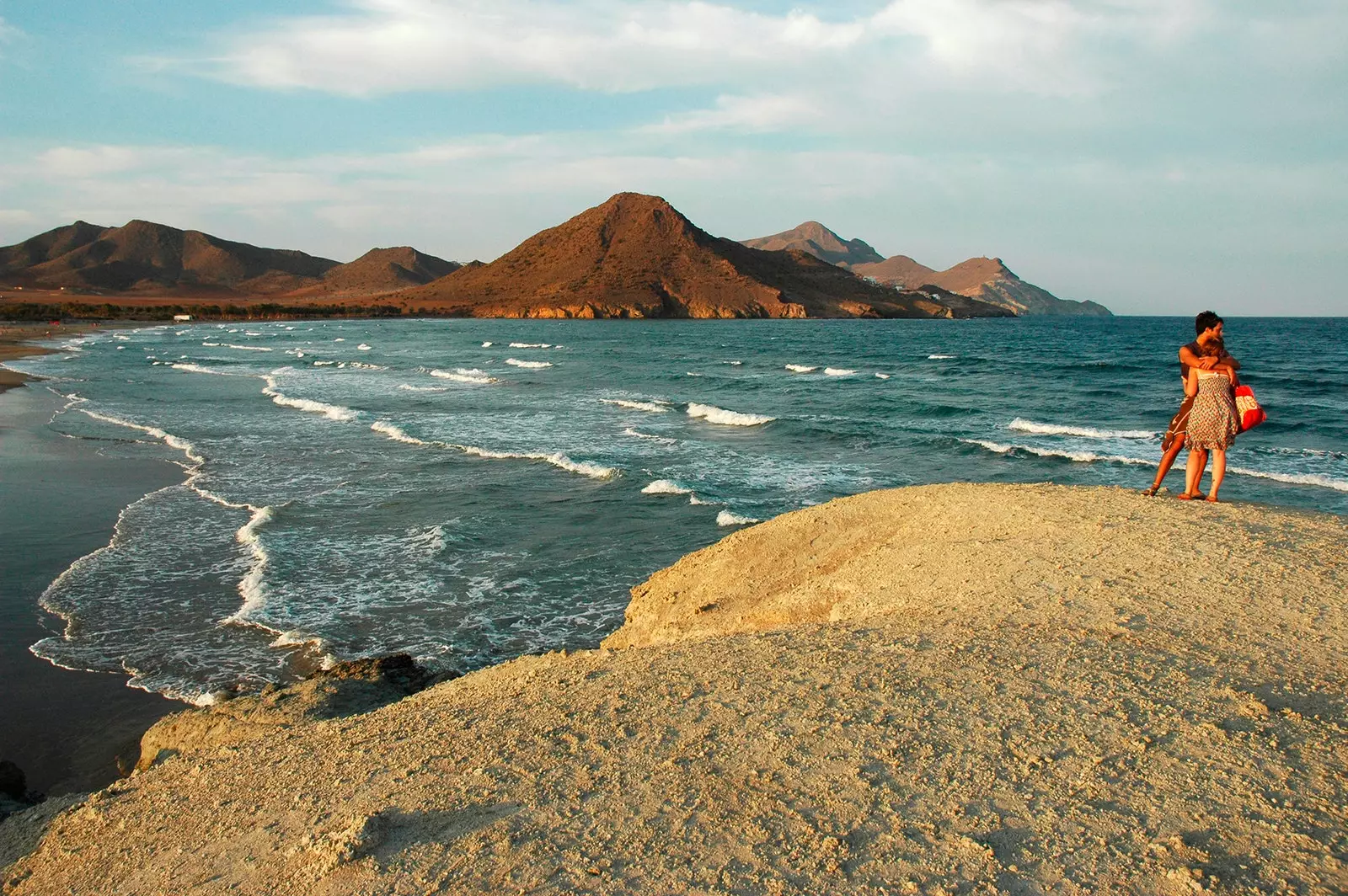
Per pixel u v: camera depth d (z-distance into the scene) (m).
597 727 4.29
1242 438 22.52
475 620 10.05
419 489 16.41
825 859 2.94
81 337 76.62
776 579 7.22
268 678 8.53
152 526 13.79
